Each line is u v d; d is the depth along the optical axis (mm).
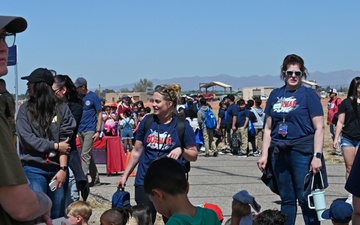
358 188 3623
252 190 11070
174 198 3342
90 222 7977
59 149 5652
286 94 6383
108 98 51406
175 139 5949
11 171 2867
